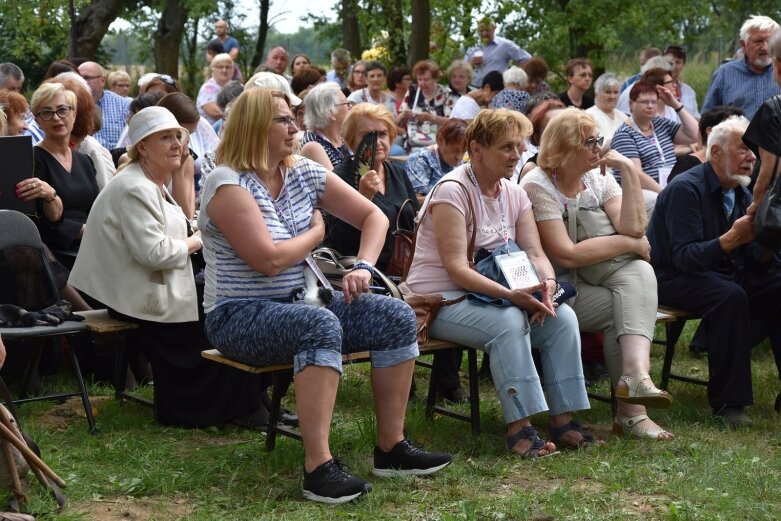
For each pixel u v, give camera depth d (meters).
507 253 4.72
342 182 4.35
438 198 4.72
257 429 4.87
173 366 4.91
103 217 4.97
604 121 8.88
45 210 5.71
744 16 22.44
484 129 4.70
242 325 4.04
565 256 4.92
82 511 3.78
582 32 17.94
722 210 5.48
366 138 5.30
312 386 3.86
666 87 8.58
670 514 3.78
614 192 5.15
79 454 4.40
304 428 3.90
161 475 4.11
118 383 5.29
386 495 3.94
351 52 18.77
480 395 5.71
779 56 5.61
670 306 5.48
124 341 5.21
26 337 4.58
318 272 4.25
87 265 5.01
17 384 5.50
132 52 26.05
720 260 5.44
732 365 5.15
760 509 3.89
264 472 4.23
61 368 5.83
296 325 3.91
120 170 5.12
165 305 4.88
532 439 4.50
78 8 21.14
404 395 4.16
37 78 23.84
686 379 5.54
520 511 3.79
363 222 4.32
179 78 25.72
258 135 4.07
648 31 18.69
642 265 4.99
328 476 3.88
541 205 5.00
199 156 7.30
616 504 3.94
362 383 5.71
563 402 4.63
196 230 5.60
